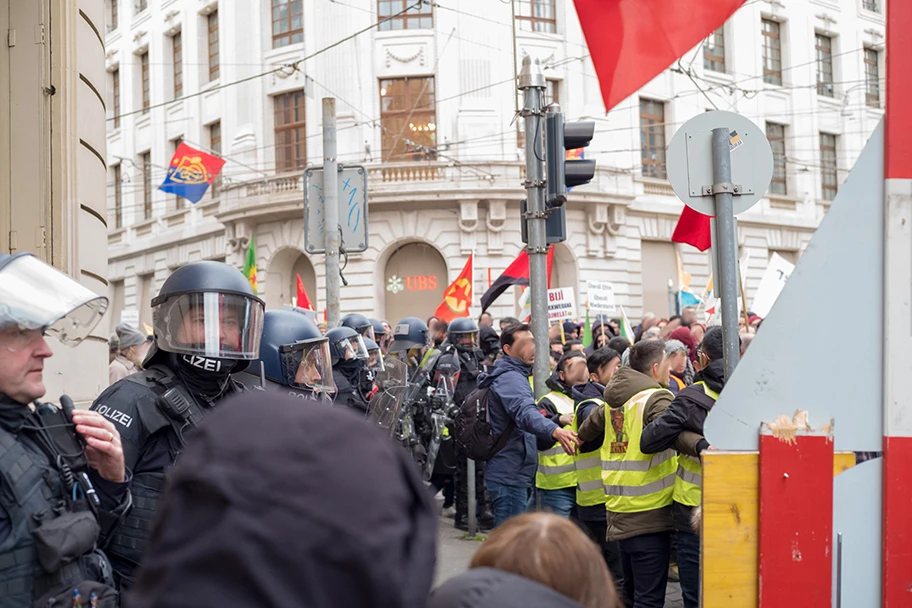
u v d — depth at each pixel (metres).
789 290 2.62
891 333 2.60
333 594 0.86
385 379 7.42
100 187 6.48
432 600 1.55
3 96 5.62
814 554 2.57
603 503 6.23
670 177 4.42
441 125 25.00
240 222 26.62
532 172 6.98
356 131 25.19
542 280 6.97
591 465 6.28
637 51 4.02
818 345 2.61
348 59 25.25
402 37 25.16
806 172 31.00
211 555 0.85
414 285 25.41
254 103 26.94
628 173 26.36
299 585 0.85
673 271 28.17
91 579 2.31
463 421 6.65
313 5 25.75
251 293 3.29
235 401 0.95
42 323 2.24
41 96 5.61
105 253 6.62
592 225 25.86
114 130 33.69
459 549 8.14
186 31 29.62
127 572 2.83
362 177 9.55
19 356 2.26
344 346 7.54
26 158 5.59
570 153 25.16
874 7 32.94
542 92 7.00
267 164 26.62
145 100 32.25
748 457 2.61
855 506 2.59
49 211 5.58
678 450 4.77
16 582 2.13
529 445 6.80
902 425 2.59
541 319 6.94
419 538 0.94
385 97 25.36
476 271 24.56
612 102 4.02
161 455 2.94
